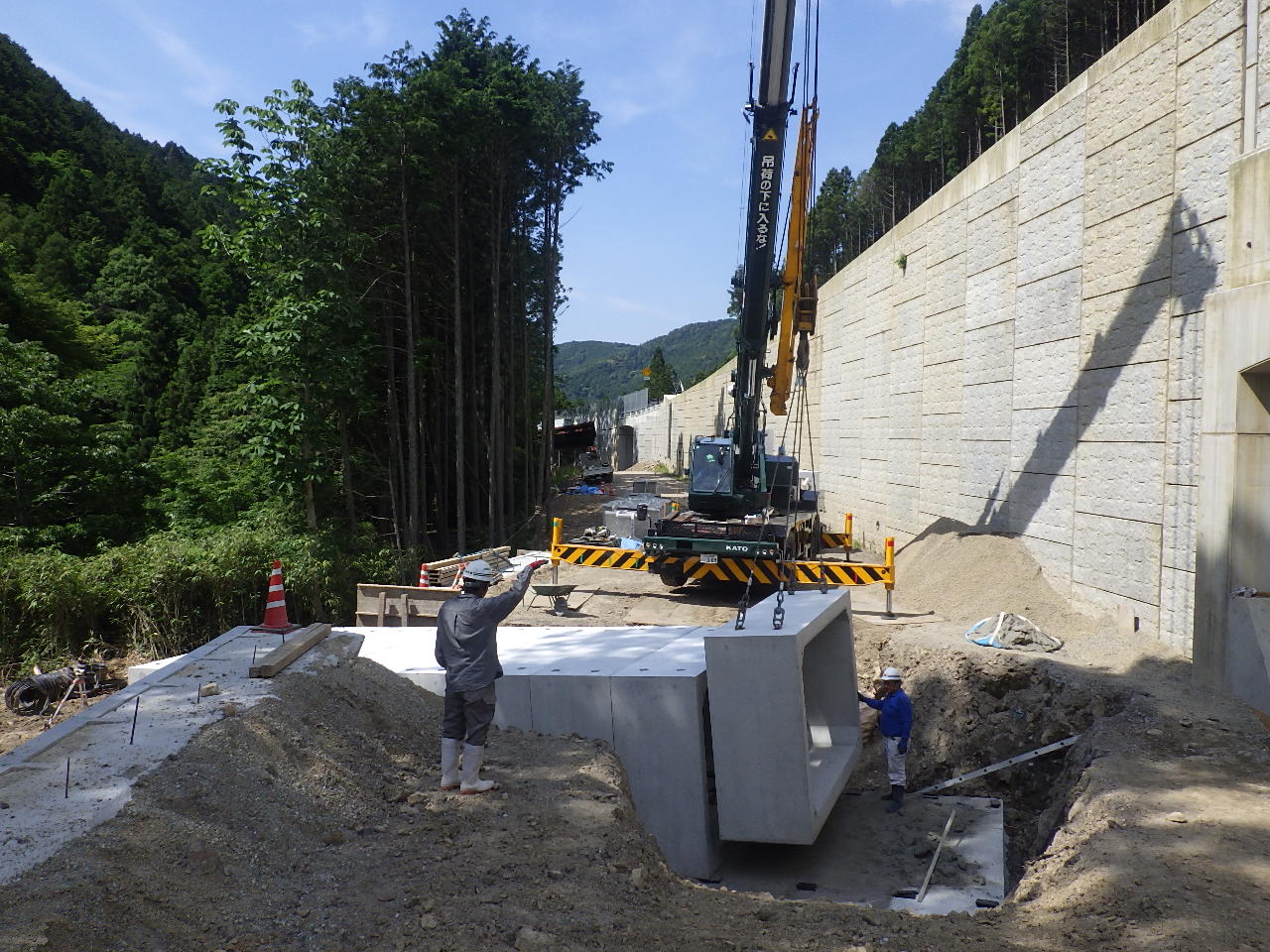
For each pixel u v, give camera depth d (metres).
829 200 67.50
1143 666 9.88
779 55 12.79
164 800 4.45
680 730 7.43
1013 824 8.80
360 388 19.14
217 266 49.12
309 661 6.99
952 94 47.38
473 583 5.76
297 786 5.16
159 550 13.32
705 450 16.45
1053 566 13.26
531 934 3.86
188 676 6.49
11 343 17.39
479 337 27.55
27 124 58.91
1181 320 10.25
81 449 17.84
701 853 7.33
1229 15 9.54
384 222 21.23
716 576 15.36
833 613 8.30
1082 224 12.52
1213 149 9.76
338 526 20.00
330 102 19.09
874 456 22.84
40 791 4.41
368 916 4.00
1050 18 39.34
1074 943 4.40
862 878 7.32
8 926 3.16
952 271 17.34
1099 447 11.98
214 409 29.67
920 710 10.89
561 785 6.00
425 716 7.16
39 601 11.55
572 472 49.69
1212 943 4.24
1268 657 8.20
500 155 23.64
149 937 3.45
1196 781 6.75
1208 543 8.93
